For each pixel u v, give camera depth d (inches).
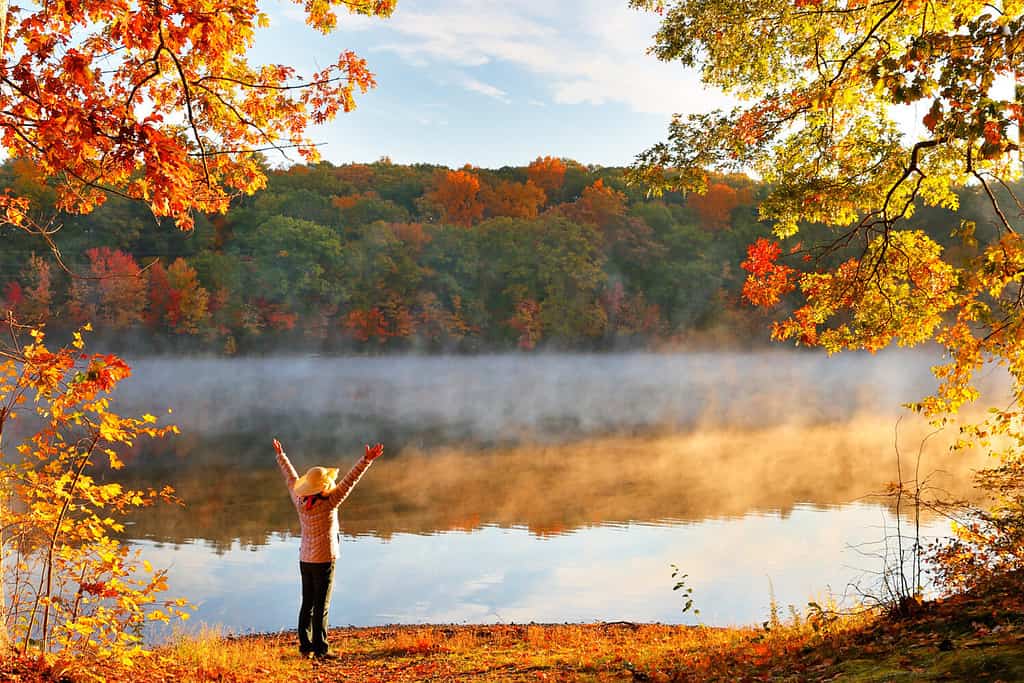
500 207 5556.1
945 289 413.7
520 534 764.0
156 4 279.4
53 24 289.6
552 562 653.9
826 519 779.4
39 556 269.0
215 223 4458.7
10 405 257.3
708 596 534.9
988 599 261.3
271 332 4249.5
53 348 2802.7
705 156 480.4
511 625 467.2
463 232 4650.6
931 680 187.3
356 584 591.2
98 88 301.7
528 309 4466.0
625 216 4830.2
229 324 4087.1
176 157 240.8
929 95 276.2
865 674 208.2
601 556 670.5
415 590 574.2
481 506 903.1
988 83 260.7
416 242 4544.8
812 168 464.4
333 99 362.6
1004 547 286.4
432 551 698.2
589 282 4404.5
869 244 441.7
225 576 601.9
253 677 291.4
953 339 374.0
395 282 4325.8
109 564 262.5
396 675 302.8
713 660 276.8
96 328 3641.7
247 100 356.8
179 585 571.5
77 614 260.4
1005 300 322.7
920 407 380.2
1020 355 335.0
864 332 439.5
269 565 638.5
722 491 960.9
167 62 336.8
